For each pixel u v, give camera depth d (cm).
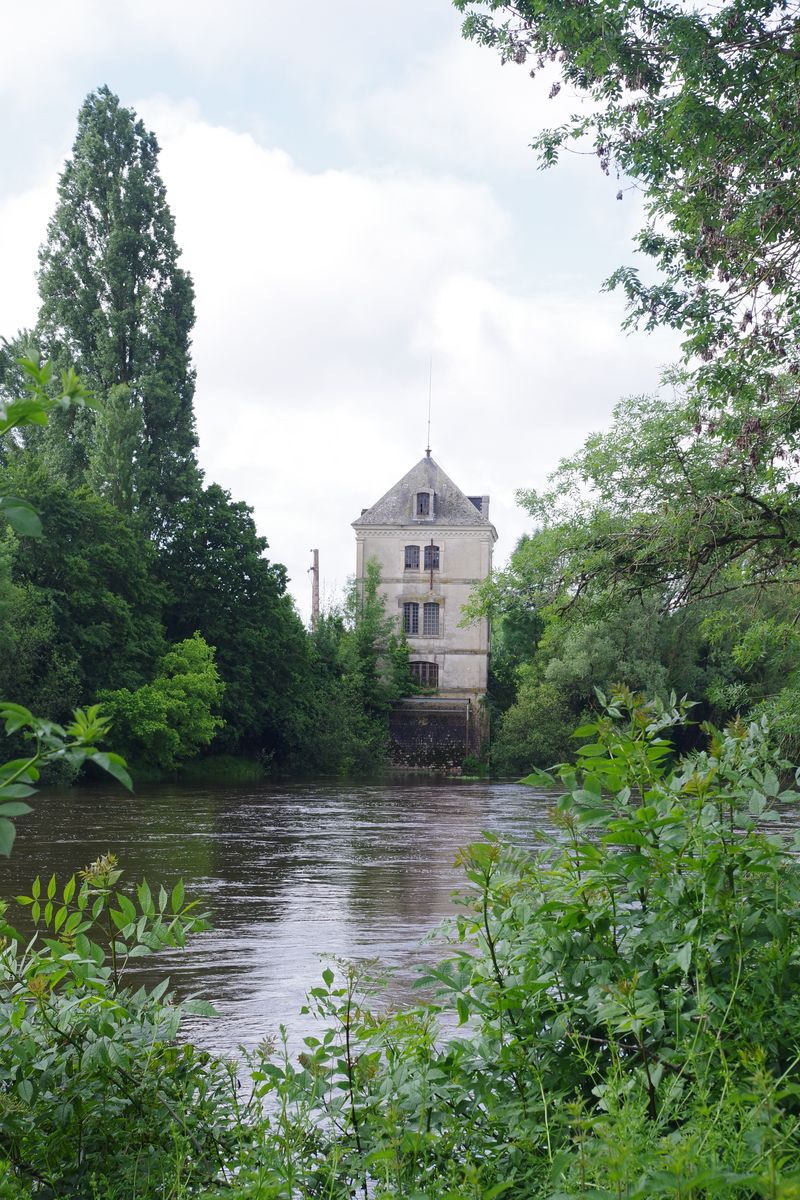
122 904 343
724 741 338
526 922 313
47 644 4169
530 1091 283
